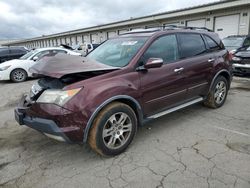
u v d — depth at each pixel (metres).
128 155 3.28
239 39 10.91
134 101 3.35
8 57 13.35
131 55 3.60
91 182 2.72
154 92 3.62
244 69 8.35
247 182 2.60
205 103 5.00
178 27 4.42
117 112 3.17
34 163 3.16
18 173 2.95
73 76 3.06
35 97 3.12
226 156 3.14
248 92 6.45
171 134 3.88
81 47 18.47
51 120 2.89
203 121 4.39
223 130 3.97
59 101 2.85
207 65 4.55
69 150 3.49
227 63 5.05
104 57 3.96
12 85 9.41
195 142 3.58
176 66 3.93
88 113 2.90
